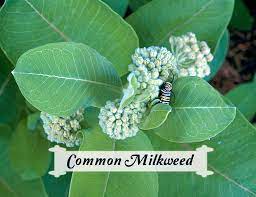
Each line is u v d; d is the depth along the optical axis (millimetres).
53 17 749
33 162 900
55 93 648
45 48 622
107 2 845
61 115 661
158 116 638
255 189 783
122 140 711
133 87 613
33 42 754
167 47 828
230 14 816
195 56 754
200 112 657
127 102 633
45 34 757
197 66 758
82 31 761
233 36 1277
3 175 958
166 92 660
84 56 655
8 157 964
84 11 746
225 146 782
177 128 675
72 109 669
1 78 892
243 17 1116
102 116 670
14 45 750
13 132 911
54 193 860
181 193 798
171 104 671
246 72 1277
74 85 662
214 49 827
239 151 782
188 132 671
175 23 825
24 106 927
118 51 770
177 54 759
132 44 763
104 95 692
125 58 771
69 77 653
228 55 1279
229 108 640
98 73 675
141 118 678
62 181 865
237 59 1282
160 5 816
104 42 766
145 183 706
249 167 782
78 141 752
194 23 823
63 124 731
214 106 645
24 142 905
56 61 637
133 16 825
